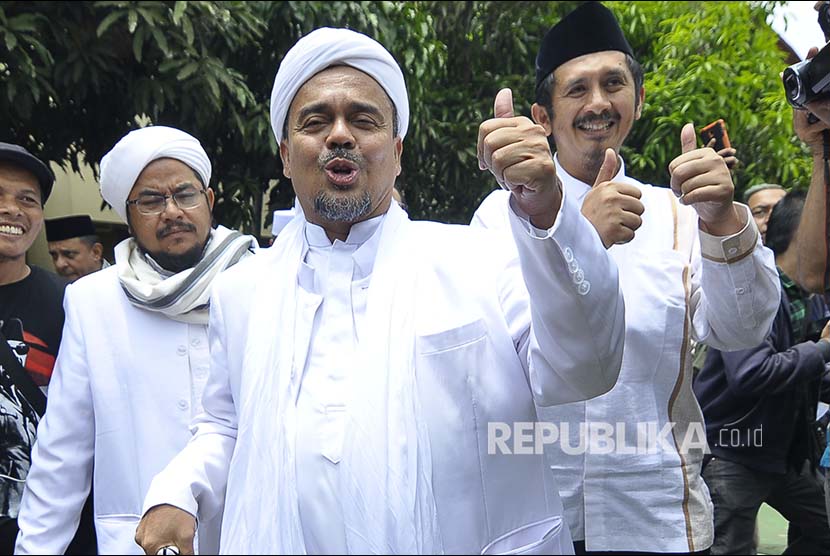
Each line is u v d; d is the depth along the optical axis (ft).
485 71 23.09
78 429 7.90
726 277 6.44
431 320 5.26
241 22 16.29
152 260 8.49
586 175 8.29
